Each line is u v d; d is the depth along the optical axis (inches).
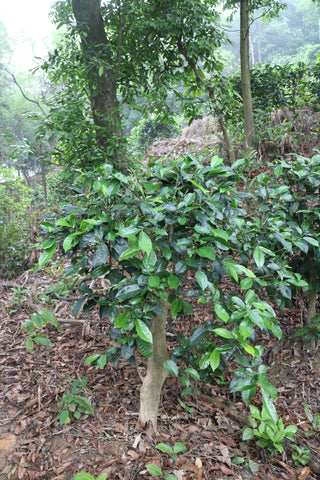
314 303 106.6
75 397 80.0
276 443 73.6
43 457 70.1
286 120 221.1
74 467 67.7
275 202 91.4
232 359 104.3
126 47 163.6
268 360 106.7
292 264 101.0
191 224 67.1
